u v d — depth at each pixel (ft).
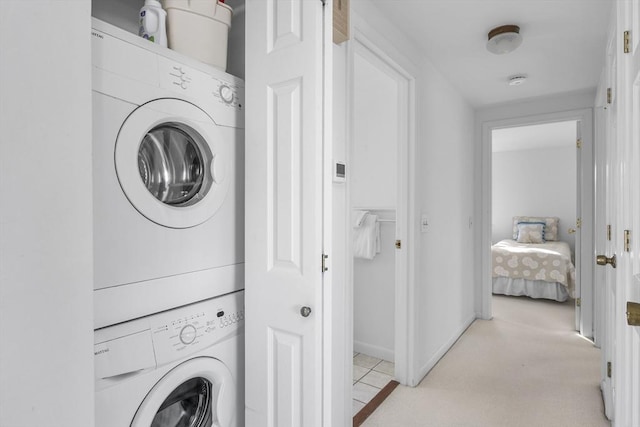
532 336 10.57
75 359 1.93
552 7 6.17
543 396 7.16
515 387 7.55
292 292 3.75
